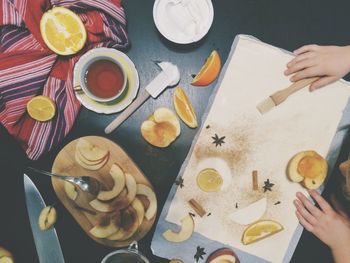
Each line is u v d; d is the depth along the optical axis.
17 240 0.63
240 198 0.62
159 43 0.61
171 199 0.62
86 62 0.57
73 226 0.62
